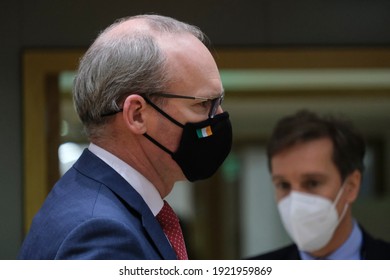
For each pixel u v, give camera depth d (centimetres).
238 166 870
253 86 623
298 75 581
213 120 267
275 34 544
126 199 249
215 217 848
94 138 263
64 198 246
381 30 551
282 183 401
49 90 541
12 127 527
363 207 690
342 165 387
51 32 533
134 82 255
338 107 659
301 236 390
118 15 534
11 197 525
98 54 261
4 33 530
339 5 550
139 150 261
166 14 537
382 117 737
